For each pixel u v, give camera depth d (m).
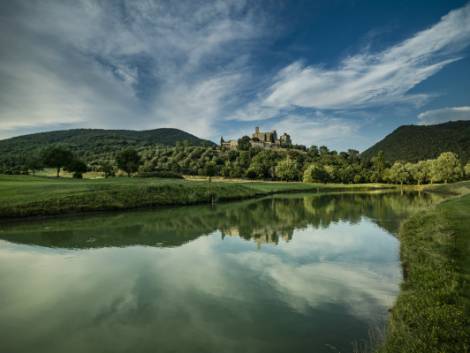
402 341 8.34
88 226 29.28
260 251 19.92
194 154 168.38
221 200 56.06
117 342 9.55
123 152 97.75
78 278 15.06
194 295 13.03
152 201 46.38
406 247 18.34
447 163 100.06
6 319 11.03
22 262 17.59
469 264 13.09
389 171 119.50
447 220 22.28
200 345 9.36
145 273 15.75
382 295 12.87
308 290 13.50
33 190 40.62
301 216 35.75
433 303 9.84
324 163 159.62
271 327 10.39
